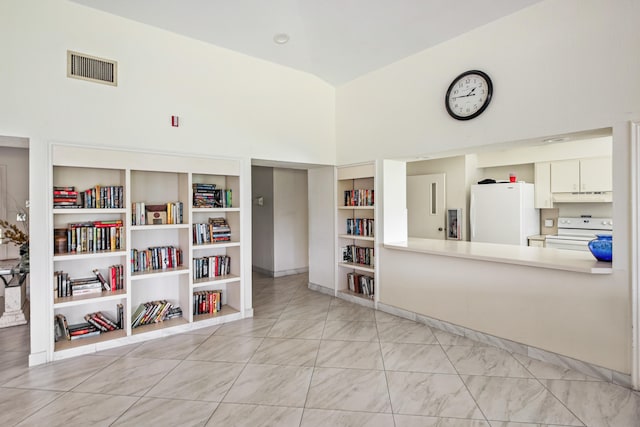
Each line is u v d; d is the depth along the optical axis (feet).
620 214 7.77
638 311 7.54
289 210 21.02
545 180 16.96
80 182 10.61
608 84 7.87
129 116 10.48
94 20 9.89
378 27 11.15
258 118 13.25
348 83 15.06
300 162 14.58
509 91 9.67
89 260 10.94
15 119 8.76
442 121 11.44
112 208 10.38
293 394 7.70
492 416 6.80
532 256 9.85
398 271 13.23
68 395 7.70
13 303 12.38
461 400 7.37
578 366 8.52
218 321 12.37
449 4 9.66
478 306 10.65
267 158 13.52
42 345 9.22
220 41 11.93
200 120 11.85
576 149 15.85
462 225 18.57
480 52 10.34
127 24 10.44
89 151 9.80
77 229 10.19
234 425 6.63
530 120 9.23
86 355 9.77
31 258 9.05
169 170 11.21
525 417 6.74
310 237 17.49
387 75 13.32
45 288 9.24
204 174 12.83
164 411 7.09
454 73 11.07
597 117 8.05
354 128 14.78
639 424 6.46
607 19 7.88
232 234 13.32
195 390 7.90
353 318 12.96
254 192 22.22
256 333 11.46
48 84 9.20
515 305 9.74
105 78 10.08
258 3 9.96
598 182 15.23
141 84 10.69
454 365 9.02
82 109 9.71
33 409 7.15
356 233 15.26
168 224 11.39
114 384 8.18
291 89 14.20
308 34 11.73
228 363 9.26
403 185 14.35
